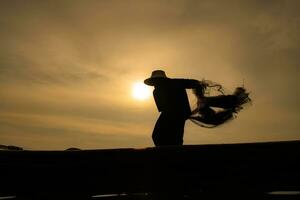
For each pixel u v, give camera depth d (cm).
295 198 277
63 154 295
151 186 284
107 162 288
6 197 295
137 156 287
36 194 293
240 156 274
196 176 279
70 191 292
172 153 285
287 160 265
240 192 280
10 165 290
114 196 313
